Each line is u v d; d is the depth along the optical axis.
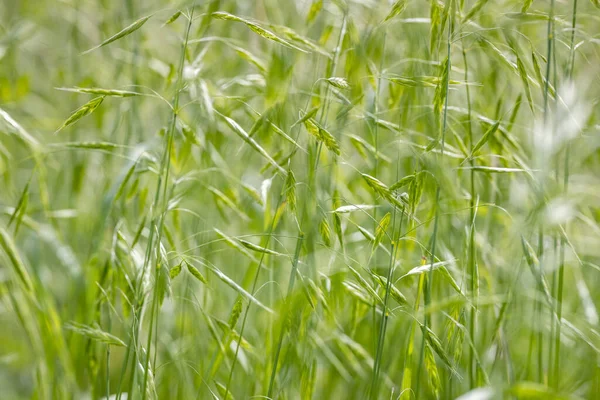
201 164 1.08
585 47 1.07
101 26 1.16
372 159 1.07
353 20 1.06
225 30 1.12
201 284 1.08
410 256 1.07
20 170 1.20
